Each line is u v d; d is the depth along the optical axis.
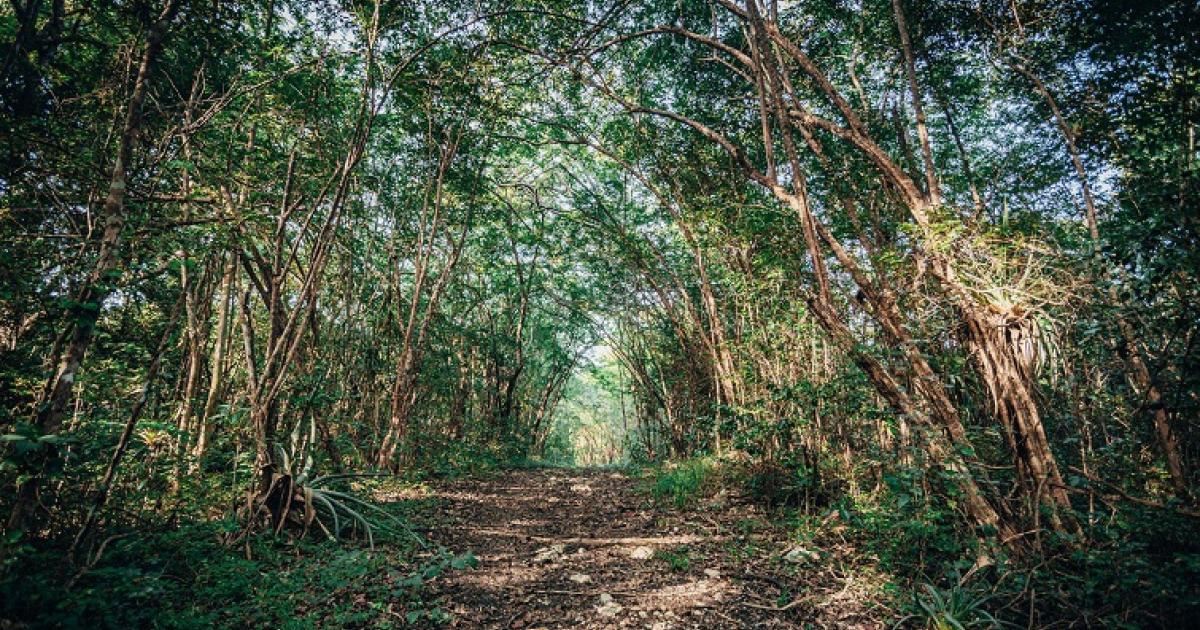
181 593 3.85
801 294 6.09
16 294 3.62
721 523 6.48
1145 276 3.87
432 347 13.72
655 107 11.91
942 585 4.25
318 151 7.31
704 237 9.63
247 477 5.99
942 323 5.54
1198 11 5.38
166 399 7.56
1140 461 4.98
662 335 16.39
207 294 7.45
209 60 5.54
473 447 13.23
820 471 6.78
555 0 9.02
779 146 10.27
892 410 5.33
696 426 10.70
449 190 12.13
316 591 4.18
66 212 4.25
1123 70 6.22
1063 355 4.88
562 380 23.80
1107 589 3.69
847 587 4.31
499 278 18.22
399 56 8.06
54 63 4.50
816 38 9.83
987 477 4.68
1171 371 4.39
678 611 4.03
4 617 2.81
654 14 10.45
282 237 6.06
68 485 4.09
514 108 11.02
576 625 3.83
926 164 6.90
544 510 8.05
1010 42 7.71
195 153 5.71
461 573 4.84
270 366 5.64
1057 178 7.91
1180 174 3.78
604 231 14.98
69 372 3.32
